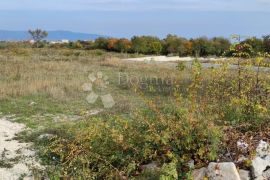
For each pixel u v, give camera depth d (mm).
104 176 6898
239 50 8531
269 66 8523
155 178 6344
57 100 14492
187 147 6668
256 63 8320
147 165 6852
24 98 14859
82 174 6848
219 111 7828
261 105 7777
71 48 57688
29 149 8797
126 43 52656
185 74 14711
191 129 6742
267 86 8102
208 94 8500
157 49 51625
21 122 11367
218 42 47219
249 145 6602
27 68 23781
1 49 48312
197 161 6566
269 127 7297
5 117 11984
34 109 12977
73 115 12312
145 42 52000
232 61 8422
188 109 7242
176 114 7344
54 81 17719
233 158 6461
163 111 7789
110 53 48969
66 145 7977
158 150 6918
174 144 6805
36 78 18781
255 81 8352
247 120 7602
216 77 8375
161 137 6777
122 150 7195
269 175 6035
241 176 6109
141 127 7504
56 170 7258
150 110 7945
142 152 6891
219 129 6887
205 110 7551
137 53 50875
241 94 7957
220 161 6469
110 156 7203
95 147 7293
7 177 7426
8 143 9297
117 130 7371
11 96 15156
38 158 8195
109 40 54625
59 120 11602
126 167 6777
